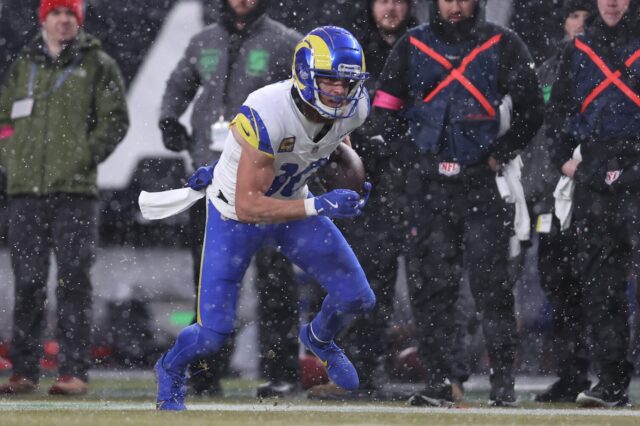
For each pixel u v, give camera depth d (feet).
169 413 58.29
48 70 87.61
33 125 86.84
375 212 84.38
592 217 76.54
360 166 61.93
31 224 86.74
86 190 86.58
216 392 85.30
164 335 103.86
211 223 61.00
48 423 49.57
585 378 84.23
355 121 58.13
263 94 56.65
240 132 56.75
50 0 86.48
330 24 103.24
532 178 84.02
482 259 75.41
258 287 85.56
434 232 76.43
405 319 101.96
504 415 59.88
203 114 85.56
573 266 83.30
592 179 75.97
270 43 84.79
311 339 63.05
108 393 85.81
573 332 84.02
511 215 75.72
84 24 109.70
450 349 77.30
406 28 84.79
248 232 60.23
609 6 75.31
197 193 61.82
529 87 75.20
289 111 56.24
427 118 75.87
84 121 87.35
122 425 48.91
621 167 75.46
